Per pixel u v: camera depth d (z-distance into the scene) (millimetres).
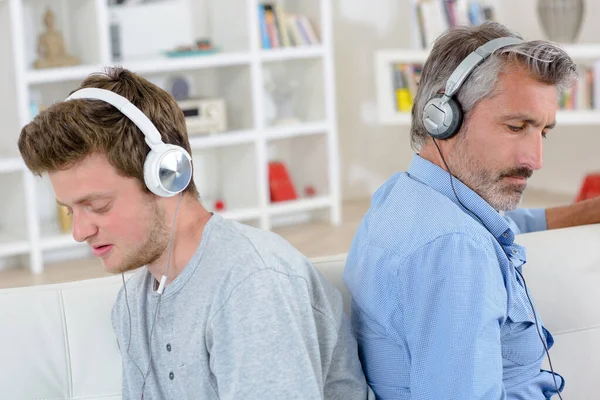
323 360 1388
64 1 4832
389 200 1510
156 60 4727
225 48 5215
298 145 5512
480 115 1466
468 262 1371
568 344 1749
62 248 4906
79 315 1566
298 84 5426
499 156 1473
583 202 1972
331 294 1455
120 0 5121
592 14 5633
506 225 1500
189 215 1345
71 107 1262
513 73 1447
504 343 1489
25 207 4547
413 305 1393
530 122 1457
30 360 1531
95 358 1557
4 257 4723
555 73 1449
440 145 1522
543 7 5414
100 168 1257
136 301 1423
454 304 1356
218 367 1270
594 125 5680
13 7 4367
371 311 1457
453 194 1502
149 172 1265
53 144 1240
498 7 6078
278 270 1304
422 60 5164
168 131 1331
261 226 5102
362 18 5883
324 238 4996
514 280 1477
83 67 4590
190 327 1309
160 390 1382
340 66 5879
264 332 1253
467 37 1504
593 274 1787
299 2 5348
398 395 1470
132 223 1292
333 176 5312
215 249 1313
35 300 1562
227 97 5266
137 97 1313
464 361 1337
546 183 6039
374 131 6012
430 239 1390
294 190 5344
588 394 1762
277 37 5129
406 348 1430
